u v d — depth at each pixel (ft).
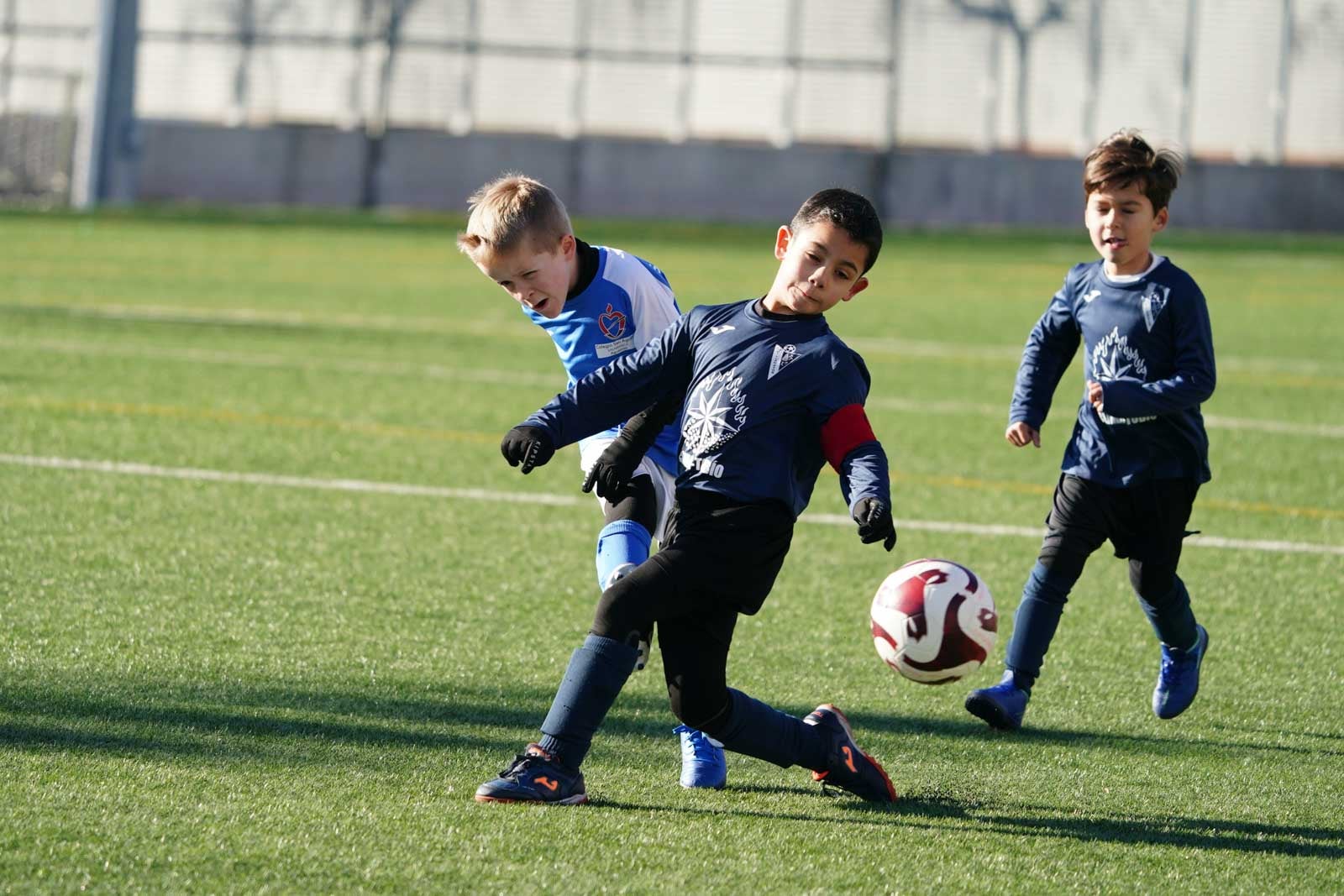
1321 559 75.61
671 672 39.83
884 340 170.30
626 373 40.65
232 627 56.95
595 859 35.83
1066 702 52.47
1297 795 43.52
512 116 437.58
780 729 40.47
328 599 61.87
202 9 440.86
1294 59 419.13
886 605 43.60
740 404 38.91
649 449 46.88
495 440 102.22
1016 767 45.44
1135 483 49.19
